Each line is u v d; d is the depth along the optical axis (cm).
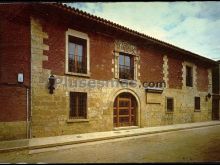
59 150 902
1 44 1076
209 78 2411
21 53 1096
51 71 1180
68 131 1234
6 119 1041
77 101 1305
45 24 1170
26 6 1088
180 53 1980
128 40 1578
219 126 1914
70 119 1245
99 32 1401
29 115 1098
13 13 1093
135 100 1619
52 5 1109
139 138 1224
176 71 1966
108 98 1435
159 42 1698
